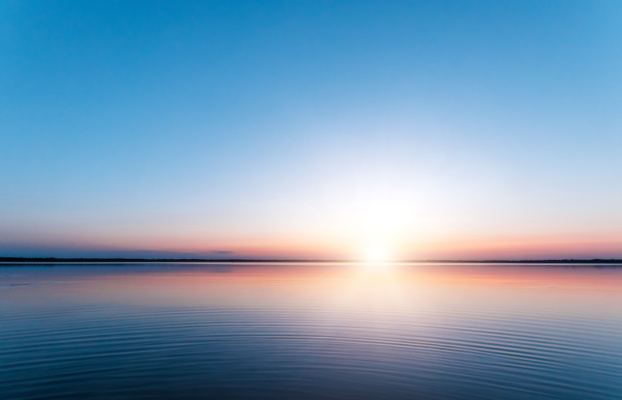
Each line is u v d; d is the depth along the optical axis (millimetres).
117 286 38000
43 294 30828
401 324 19453
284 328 18422
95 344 15367
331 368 12602
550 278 53250
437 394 10531
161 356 13797
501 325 19203
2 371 12180
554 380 11648
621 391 10820
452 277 57875
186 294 31500
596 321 20156
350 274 69562
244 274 63969
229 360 13359
